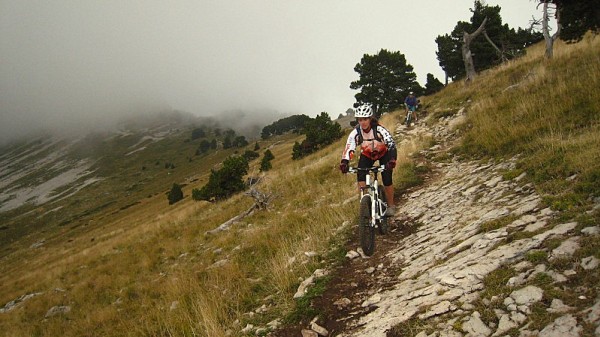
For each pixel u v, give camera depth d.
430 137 15.43
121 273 16.27
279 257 7.95
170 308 8.33
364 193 5.98
